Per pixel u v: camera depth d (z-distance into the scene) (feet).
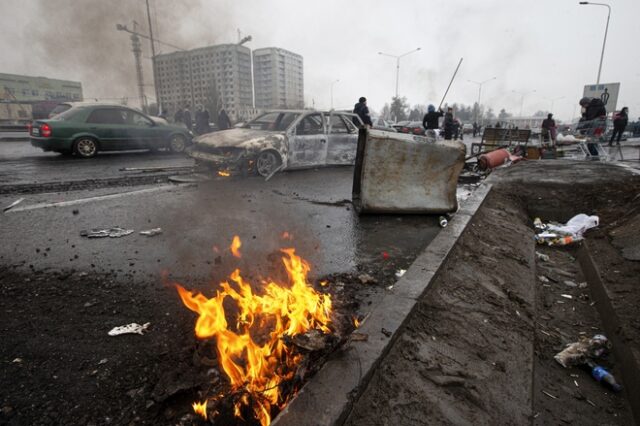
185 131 39.27
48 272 9.81
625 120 46.39
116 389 5.82
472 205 16.37
